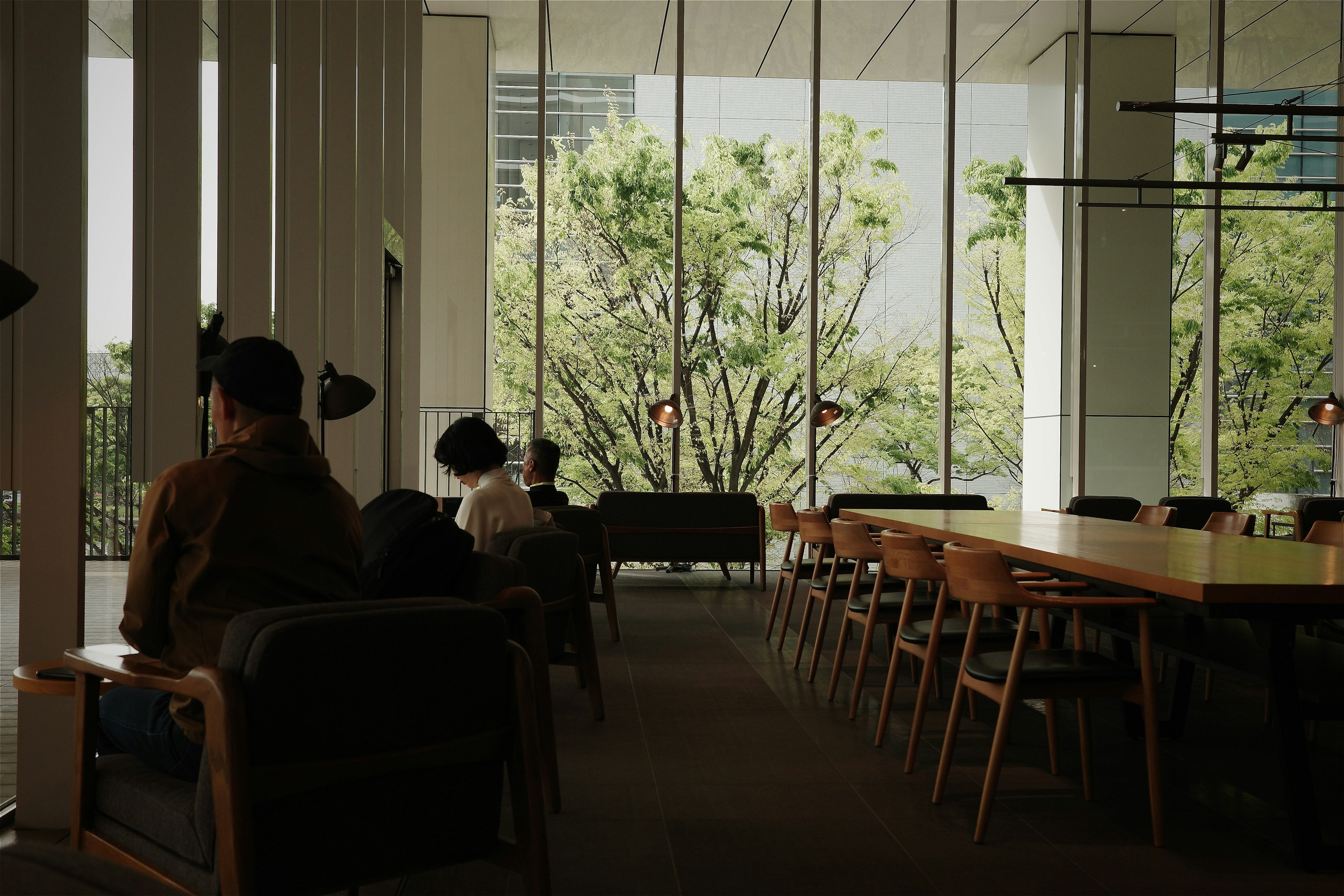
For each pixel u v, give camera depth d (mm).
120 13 3137
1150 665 2689
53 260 2664
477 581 2807
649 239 9141
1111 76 9055
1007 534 4148
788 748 3547
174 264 3082
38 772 2664
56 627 2680
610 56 9133
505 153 9008
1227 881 2416
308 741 1490
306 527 1809
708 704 4195
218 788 1420
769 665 5004
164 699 1814
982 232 9195
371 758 1550
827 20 9234
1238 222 9062
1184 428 9039
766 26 9219
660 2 9148
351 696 1524
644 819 2814
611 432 9102
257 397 1863
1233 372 9086
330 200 4609
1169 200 9055
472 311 8945
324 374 4023
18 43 2670
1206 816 2879
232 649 1476
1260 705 4281
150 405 3082
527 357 8992
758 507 8156
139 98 3064
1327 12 9188
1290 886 2393
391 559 2604
